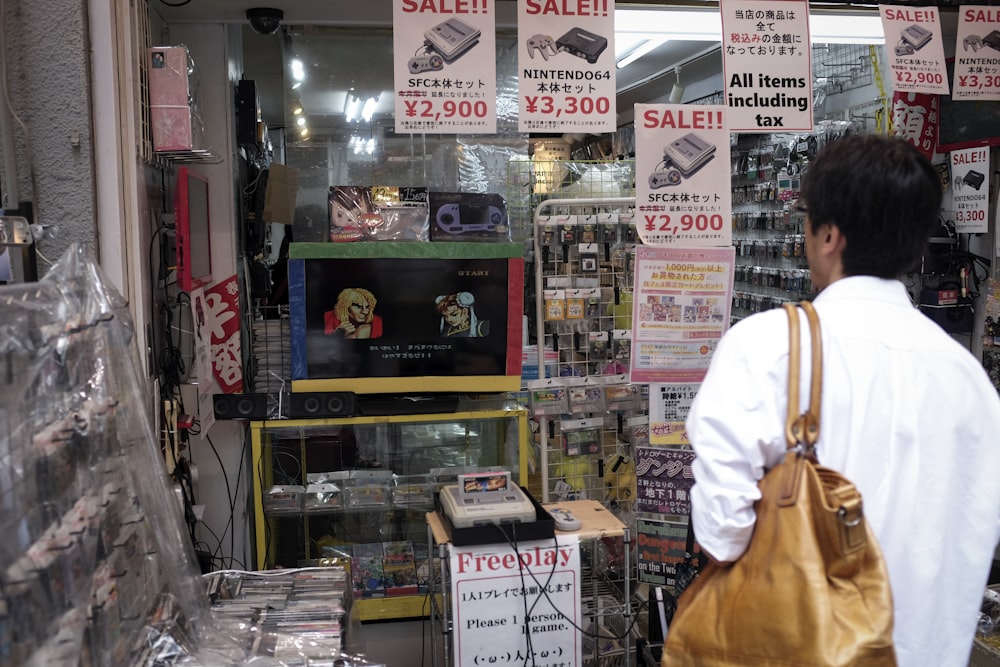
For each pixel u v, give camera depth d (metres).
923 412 1.29
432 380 3.17
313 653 1.76
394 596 3.21
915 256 1.35
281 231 4.09
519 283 3.16
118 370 1.60
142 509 1.66
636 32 3.40
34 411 1.23
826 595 1.14
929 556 1.28
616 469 3.49
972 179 3.76
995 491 1.32
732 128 2.82
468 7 2.62
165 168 2.98
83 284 1.53
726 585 1.24
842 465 1.28
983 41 3.00
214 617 1.90
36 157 2.18
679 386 3.00
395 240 3.18
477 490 2.56
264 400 3.02
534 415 3.32
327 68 3.51
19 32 2.14
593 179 3.49
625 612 2.55
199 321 2.93
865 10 3.11
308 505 3.15
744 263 4.82
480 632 2.38
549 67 2.67
